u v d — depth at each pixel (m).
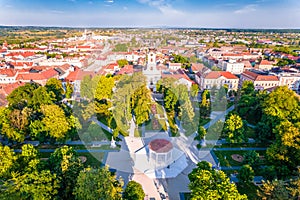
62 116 51.34
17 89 70.31
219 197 27.95
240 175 39.78
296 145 40.03
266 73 110.38
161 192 37.09
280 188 29.78
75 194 30.41
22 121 51.94
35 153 40.47
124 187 36.75
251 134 61.28
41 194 30.45
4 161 36.50
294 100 61.69
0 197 30.44
